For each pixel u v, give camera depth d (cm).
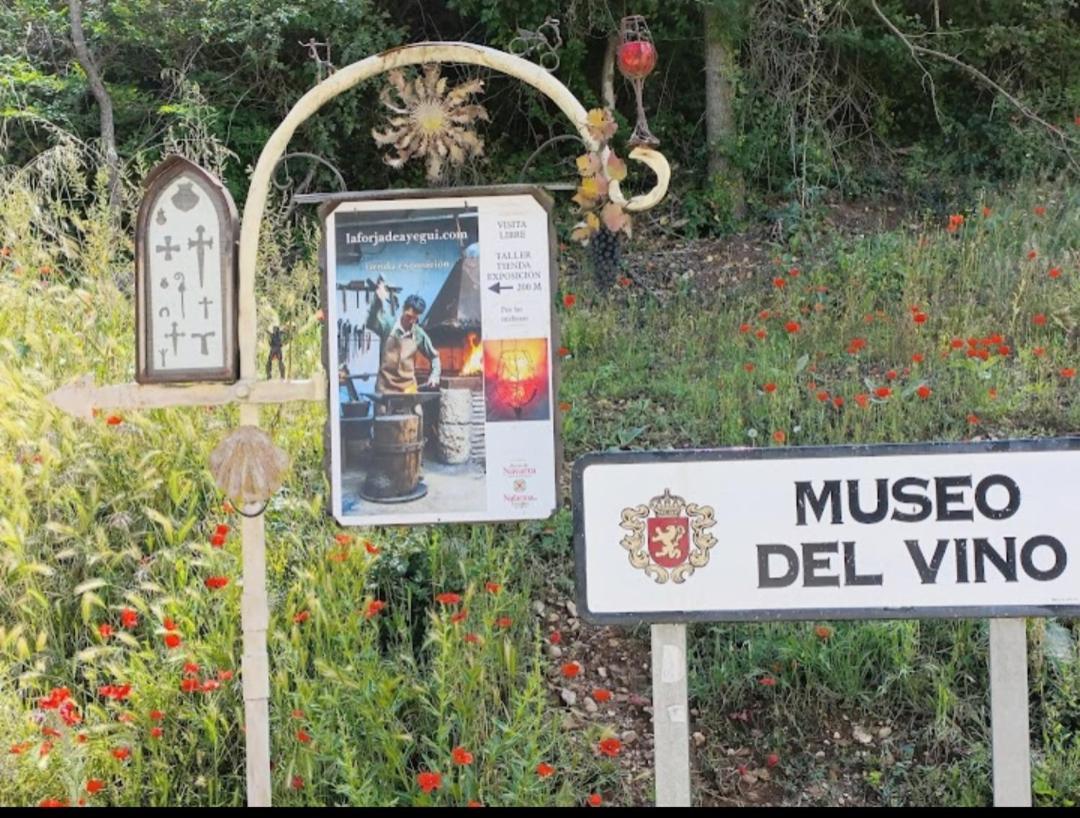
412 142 352
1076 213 865
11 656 416
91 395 338
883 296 778
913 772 423
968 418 556
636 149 344
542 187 340
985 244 807
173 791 384
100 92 889
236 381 338
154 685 391
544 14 1020
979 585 294
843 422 580
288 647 402
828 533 296
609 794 405
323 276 342
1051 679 445
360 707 384
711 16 1019
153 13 949
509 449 343
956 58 1065
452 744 403
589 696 446
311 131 970
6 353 541
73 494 466
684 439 598
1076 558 292
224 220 332
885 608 295
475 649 419
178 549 452
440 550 472
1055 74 1110
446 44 342
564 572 501
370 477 342
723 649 461
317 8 955
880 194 1048
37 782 367
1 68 921
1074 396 623
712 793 420
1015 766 300
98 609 450
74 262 679
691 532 297
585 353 716
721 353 697
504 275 342
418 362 343
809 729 439
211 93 991
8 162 927
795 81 1071
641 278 873
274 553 456
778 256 871
